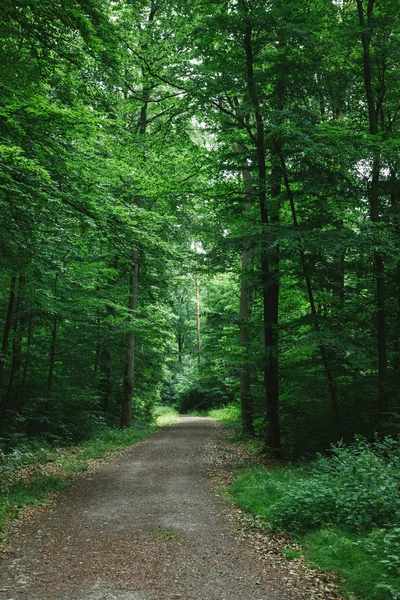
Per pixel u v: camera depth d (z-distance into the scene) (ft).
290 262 44.80
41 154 29.04
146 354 86.12
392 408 39.93
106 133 37.99
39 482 32.58
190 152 54.08
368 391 40.93
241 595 15.71
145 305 83.82
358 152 36.04
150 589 16.20
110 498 29.76
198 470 39.55
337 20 44.29
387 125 46.57
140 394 86.38
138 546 20.65
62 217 32.14
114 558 19.20
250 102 42.91
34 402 55.88
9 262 35.96
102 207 31.65
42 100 26.50
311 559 18.61
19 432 51.98
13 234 32.53
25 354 54.60
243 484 31.50
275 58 41.01
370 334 44.73
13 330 52.01
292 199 42.70
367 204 43.75
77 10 25.20
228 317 55.06
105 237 34.35
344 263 41.29
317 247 35.83
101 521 24.57
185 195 52.26
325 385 40.04
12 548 20.29
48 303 48.60
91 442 55.72
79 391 60.70
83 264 53.72
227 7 42.06
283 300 60.13
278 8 40.32
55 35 27.89
